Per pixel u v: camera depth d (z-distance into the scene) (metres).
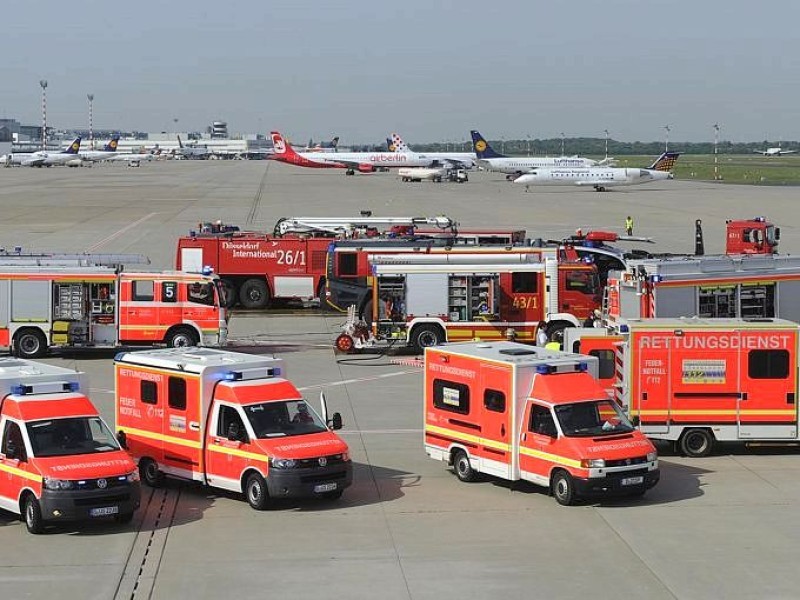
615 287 37.59
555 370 23.55
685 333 26.67
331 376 37.97
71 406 21.86
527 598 17.14
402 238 54.19
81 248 75.31
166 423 24.16
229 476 22.94
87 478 20.55
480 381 24.23
